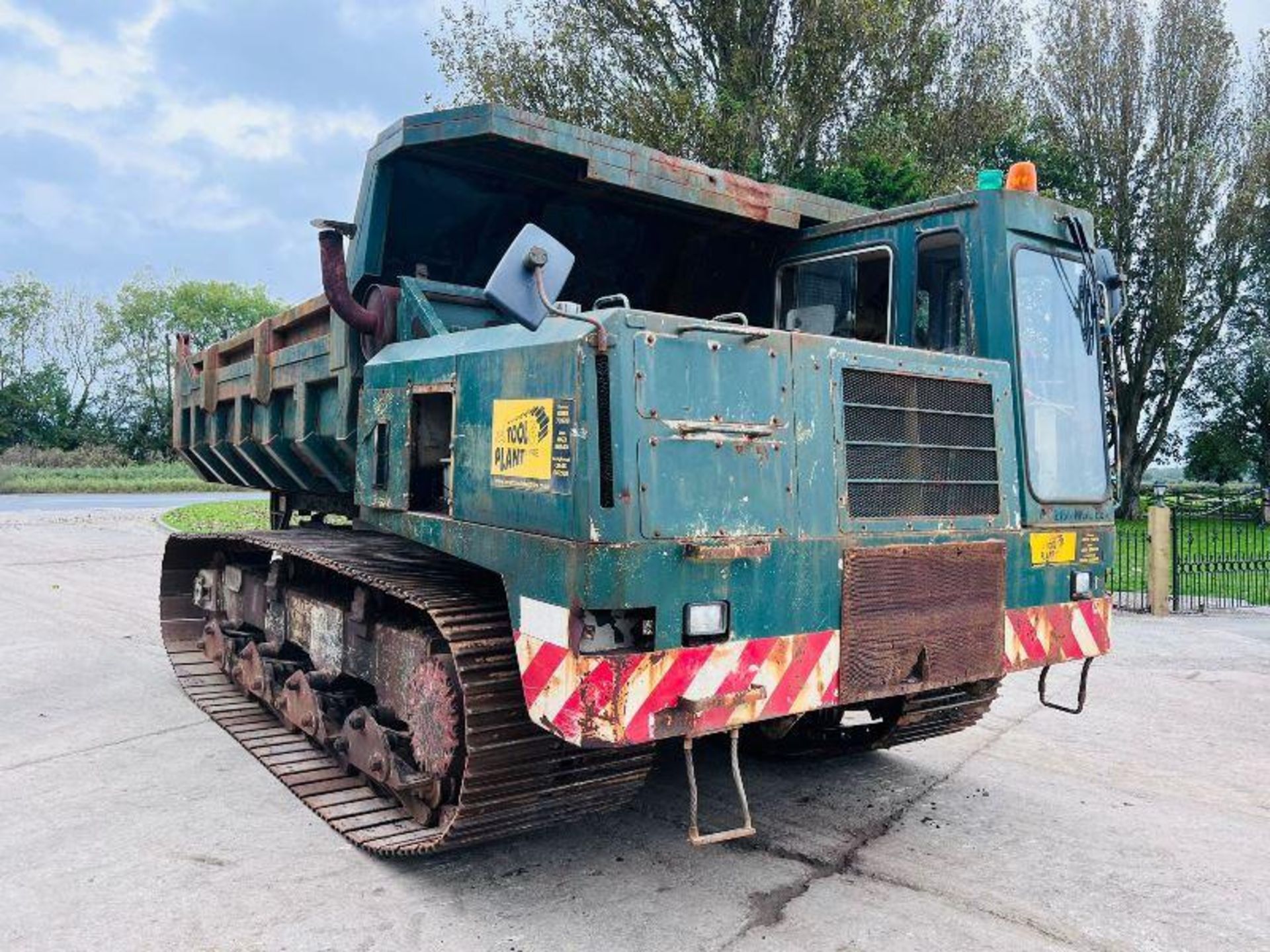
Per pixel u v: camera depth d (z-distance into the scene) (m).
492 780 3.61
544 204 5.55
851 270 5.29
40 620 9.58
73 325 57.34
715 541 3.35
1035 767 5.59
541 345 3.46
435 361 4.17
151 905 3.71
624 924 3.59
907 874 4.07
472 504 3.84
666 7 17.73
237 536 6.02
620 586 3.13
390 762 4.15
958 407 4.17
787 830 4.54
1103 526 4.74
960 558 4.04
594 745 3.15
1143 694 7.47
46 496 32.62
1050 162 28.66
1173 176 28.62
